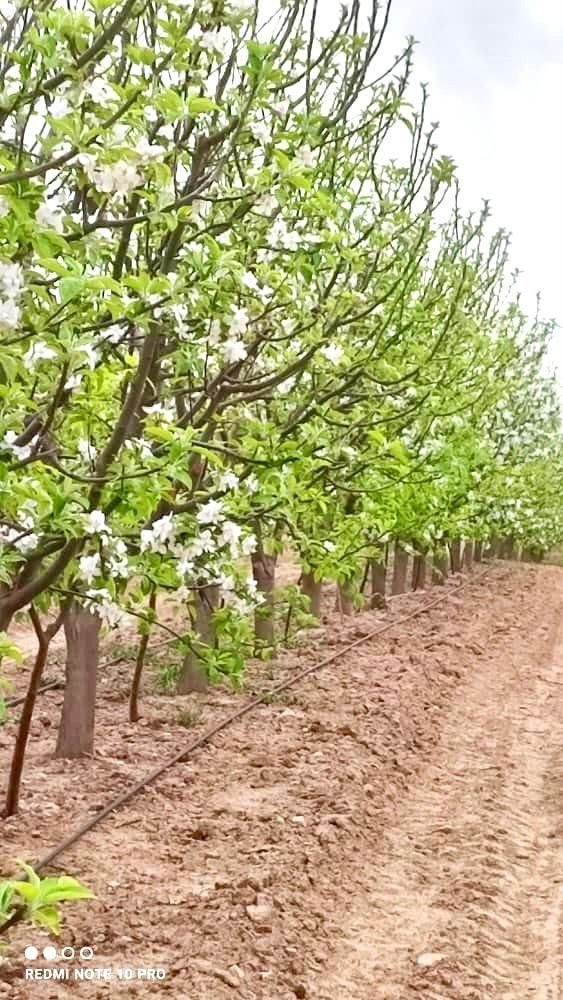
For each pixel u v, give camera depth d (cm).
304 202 742
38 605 651
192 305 601
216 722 1227
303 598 1184
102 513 547
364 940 744
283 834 873
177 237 624
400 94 918
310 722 1254
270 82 600
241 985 617
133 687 1213
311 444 775
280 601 1500
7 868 741
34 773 988
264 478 747
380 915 792
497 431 2622
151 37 690
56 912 310
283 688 1421
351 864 873
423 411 1259
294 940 702
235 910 707
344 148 1001
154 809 909
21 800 899
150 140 612
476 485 2158
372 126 1012
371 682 1527
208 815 908
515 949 772
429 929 775
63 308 466
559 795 1145
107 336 568
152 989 592
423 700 1496
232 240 739
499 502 2795
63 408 600
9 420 475
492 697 1652
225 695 1381
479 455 1925
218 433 941
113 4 455
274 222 727
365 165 1055
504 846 973
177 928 678
